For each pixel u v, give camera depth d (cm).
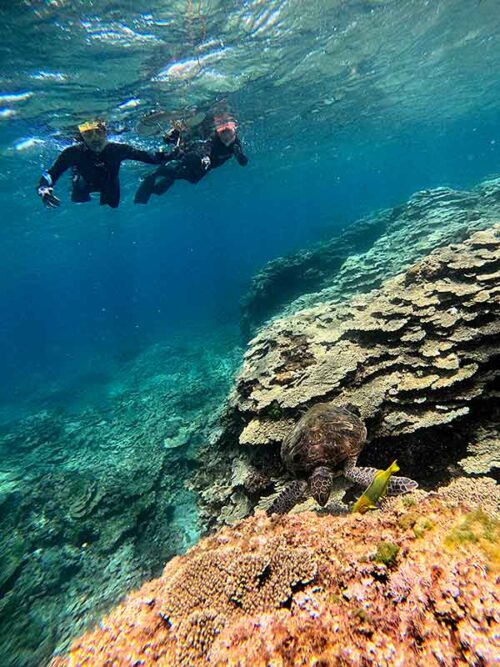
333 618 174
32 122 1257
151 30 926
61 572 852
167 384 1953
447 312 554
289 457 364
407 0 1188
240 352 2006
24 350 5934
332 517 268
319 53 1383
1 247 3709
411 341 536
